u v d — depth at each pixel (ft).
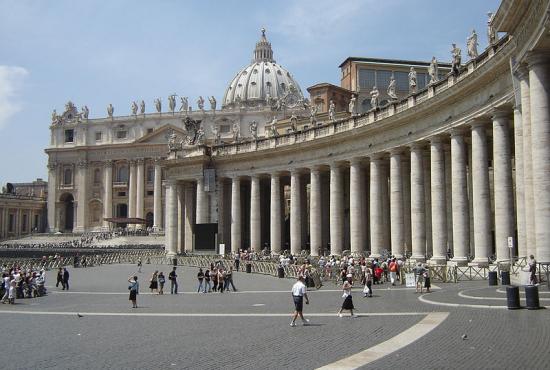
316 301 99.91
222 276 130.41
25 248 400.47
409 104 166.09
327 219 239.71
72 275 200.44
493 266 125.08
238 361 52.70
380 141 177.99
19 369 52.85
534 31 83.92
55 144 586.86
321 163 206.39
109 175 562.66
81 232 537.24
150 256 270.26
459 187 140.77
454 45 146.00
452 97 139.64
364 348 55.47
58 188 583.58
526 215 95.55
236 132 280.10
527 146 94.58
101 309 100.27
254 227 234.38
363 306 88.63
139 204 546.67
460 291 99.76
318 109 343.87
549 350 49.11
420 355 50.85
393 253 169.17
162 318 85.05
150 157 546.26
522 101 95.66
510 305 71.36
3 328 79.46
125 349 60.75
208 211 247.29
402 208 170.40
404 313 77.00
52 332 74.54
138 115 560.61
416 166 161.79
